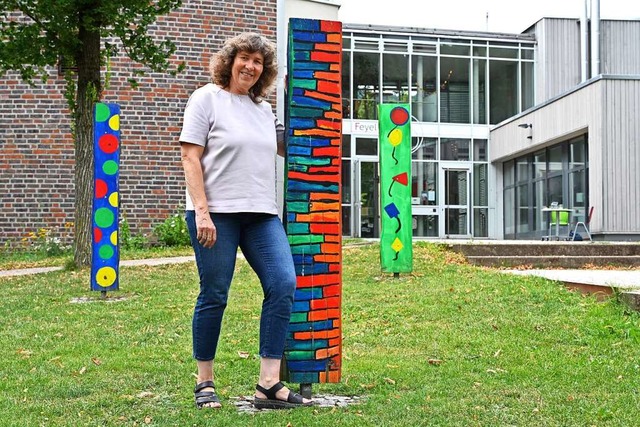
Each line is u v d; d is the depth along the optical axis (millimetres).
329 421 3977
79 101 11789
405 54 28422
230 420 4004
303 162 4438
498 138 28234
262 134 4258
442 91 28859
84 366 5605
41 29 11320
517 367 5426
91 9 10953
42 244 16016
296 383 4762
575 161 23797
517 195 27953
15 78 16188
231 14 17094
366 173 27359
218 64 4234
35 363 5738
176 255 14273
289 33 4453
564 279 9258
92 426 3990
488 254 13273
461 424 3947
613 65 29531
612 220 21125
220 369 5426
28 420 4109
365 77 28078
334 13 21578
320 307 4449
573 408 4270
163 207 16688
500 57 29359
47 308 8320
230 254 4168
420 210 28406
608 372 5242
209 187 4164
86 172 11805
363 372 5301
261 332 4273
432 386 4859
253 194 4176
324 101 4465
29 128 16188
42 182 16234
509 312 7496
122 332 7012
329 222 4469
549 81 29125
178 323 7395
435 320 7312
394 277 10148
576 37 29250
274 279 4180
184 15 16844
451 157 28812
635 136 21234
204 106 4180
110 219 9148
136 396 4660
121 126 16516
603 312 7273
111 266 9125
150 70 16641
